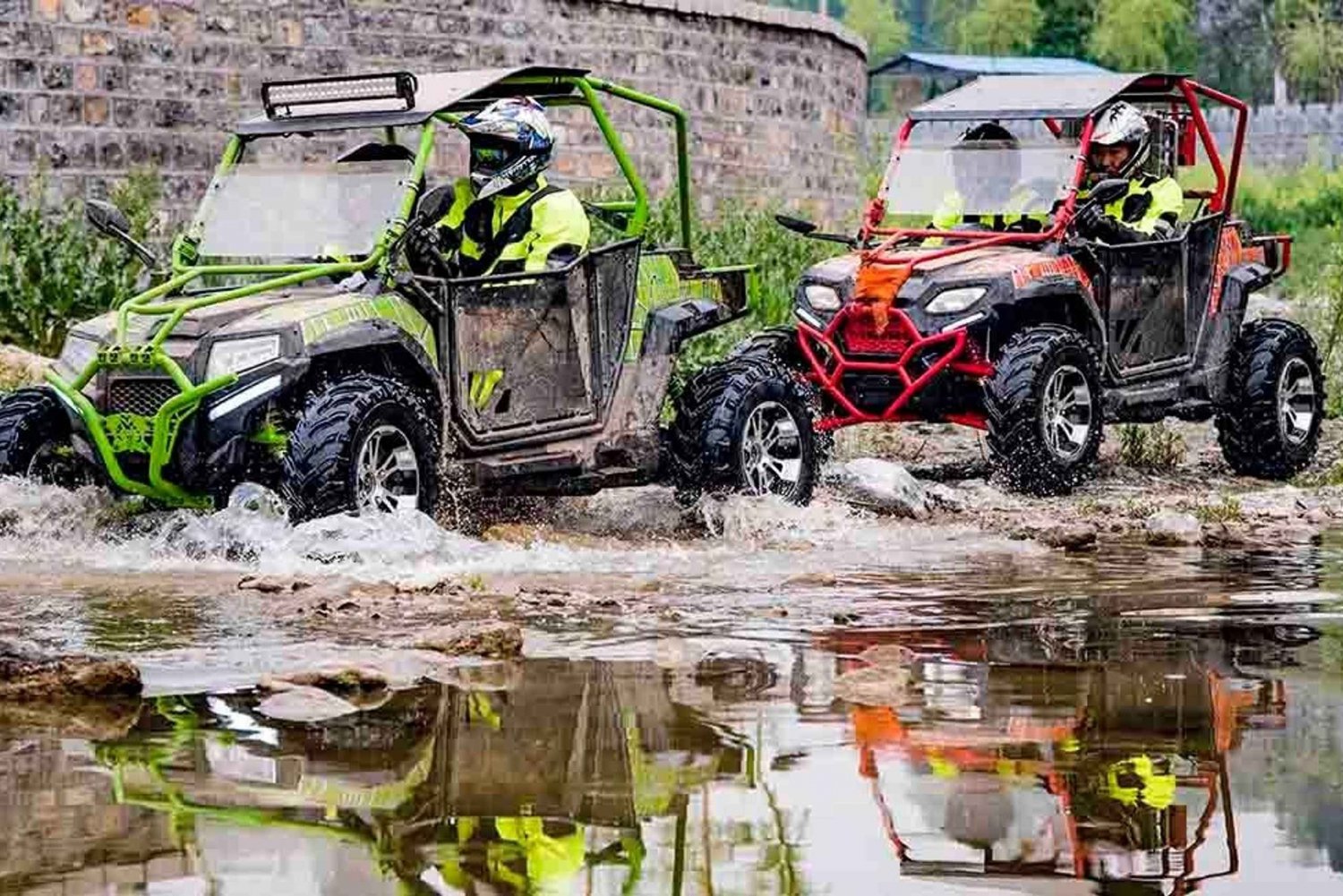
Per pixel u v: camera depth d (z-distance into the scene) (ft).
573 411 48.14
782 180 118.62
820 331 58.54
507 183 47.65
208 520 43.27
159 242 80.53
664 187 108.17
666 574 42.27
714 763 25.23
